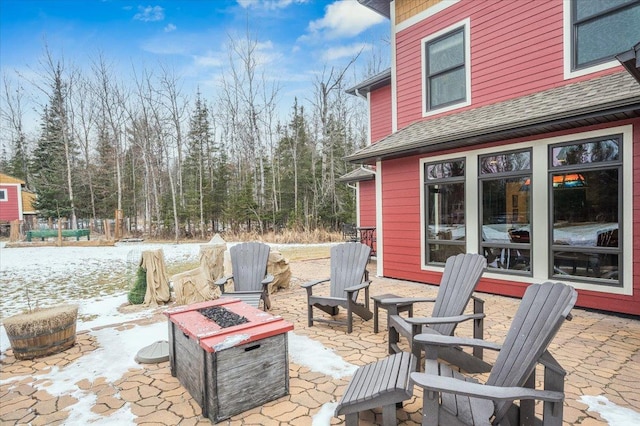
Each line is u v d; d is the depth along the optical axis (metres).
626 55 3.03
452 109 6.55
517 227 5.32
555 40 5.27
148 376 3.02
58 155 23.62
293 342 3.74
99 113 23.39
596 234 4.55
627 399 2.52
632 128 4.21
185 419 2.38
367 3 7.99
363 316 4.34
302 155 22.16
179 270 8.74
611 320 4.26
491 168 5.58
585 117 4.07
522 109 4.95
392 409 1.91
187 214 21.12
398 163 6.96
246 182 21.08
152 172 22.31
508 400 1.56
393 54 7.58
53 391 2.78
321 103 20.98
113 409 2.51
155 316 4.79
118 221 19.55
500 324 4.25
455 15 6.45
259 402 2.52
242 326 2.63
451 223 6.16
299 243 15.95
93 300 5.91
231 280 5.88
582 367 3.04
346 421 2.06
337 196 20.09
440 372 2.19
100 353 3.51
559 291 1.92
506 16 5.78
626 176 4.27
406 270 6.88
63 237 19.27
